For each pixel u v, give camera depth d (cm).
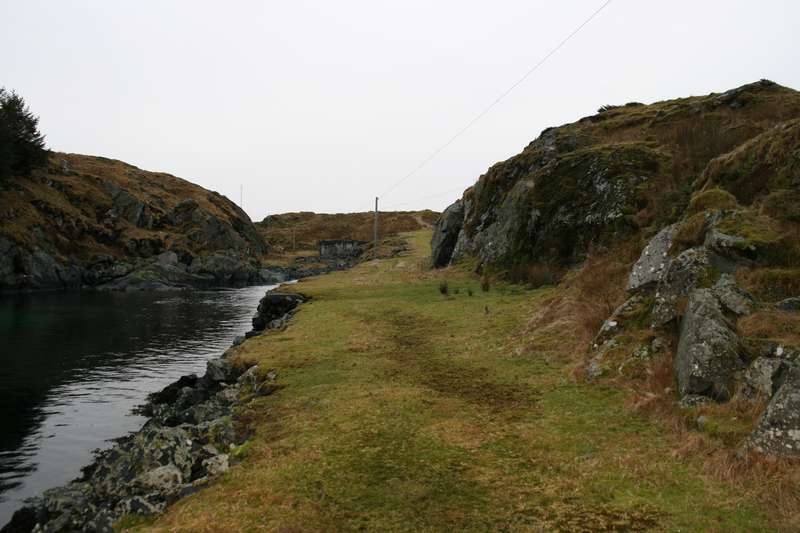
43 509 1119
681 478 890
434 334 2264
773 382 997
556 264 3173
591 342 1666
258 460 1092
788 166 1731
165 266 9112
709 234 1541
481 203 4916
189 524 845
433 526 805
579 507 833
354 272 6016
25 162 8950
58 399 2553
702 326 1185
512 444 1099
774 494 786
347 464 1037
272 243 15650
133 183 11688
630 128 4303
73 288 7912
